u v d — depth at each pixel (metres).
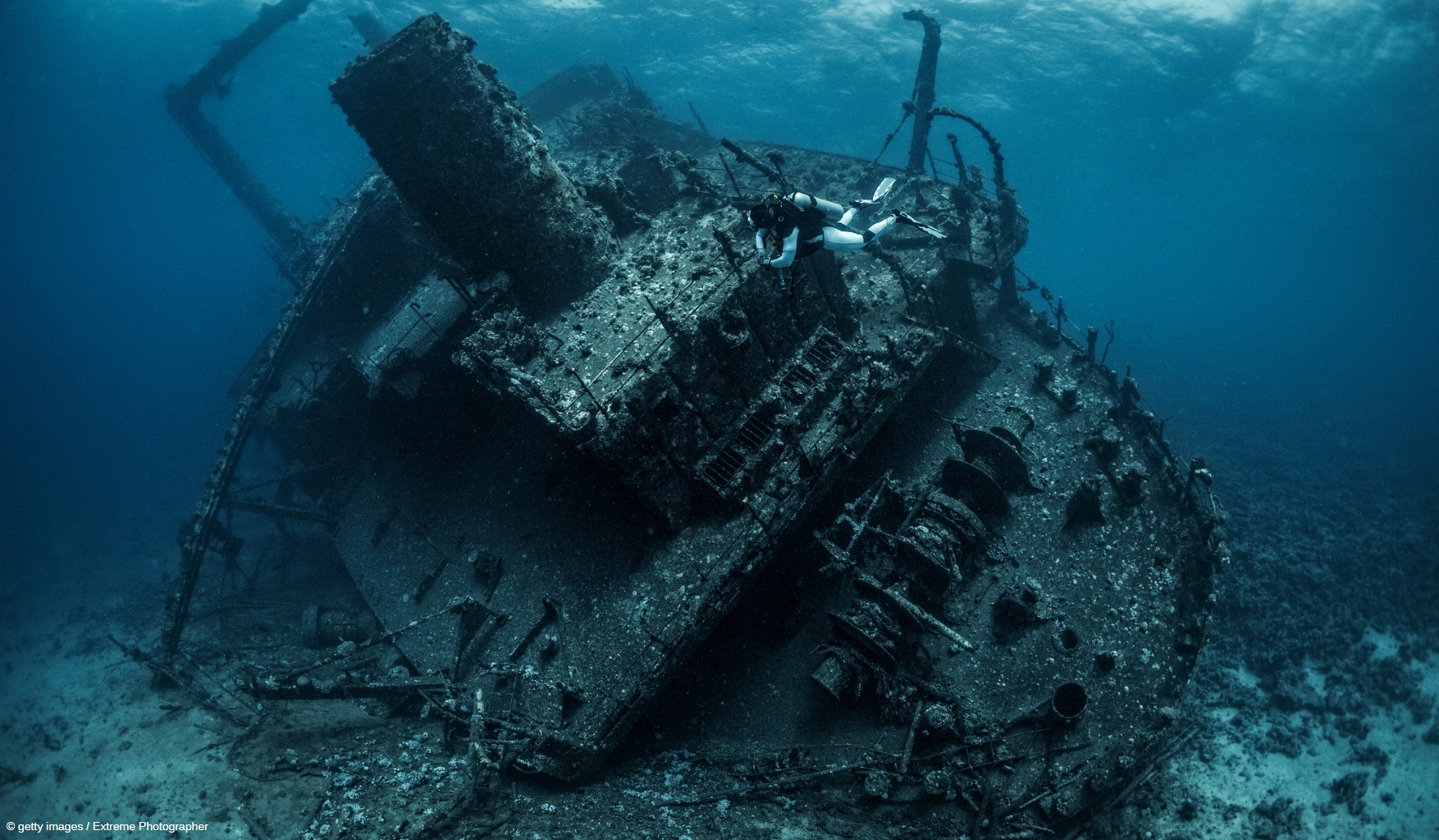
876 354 15.10
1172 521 15.15
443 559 17.66
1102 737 12.59
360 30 34.16
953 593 14.59
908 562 13.78
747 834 11.31
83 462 58.28
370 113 13.00
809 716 13.88
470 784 12.23
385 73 12.56
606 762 13.76
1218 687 18.86
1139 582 14.45
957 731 12.92
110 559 34.62
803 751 13.35
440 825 11.41
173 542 34.12
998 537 15.21
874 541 14.23
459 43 13.17
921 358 15.67
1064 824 12.25
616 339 13.33
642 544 14.02
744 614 15.34
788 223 7.34
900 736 13.10
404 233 22.09
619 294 14.64
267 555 28.20
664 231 16.73
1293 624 20.25
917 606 12.83
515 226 14.40
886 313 17.44
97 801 14.56
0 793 15.82
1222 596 21.41
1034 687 13.31
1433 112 47.81
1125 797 13.25
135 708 17.98
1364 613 20.89
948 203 19.92
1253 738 17.33
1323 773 16.47
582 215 15.32
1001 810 11.99
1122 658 13.50
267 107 66.38
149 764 15.14
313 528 29.42
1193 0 46.81
